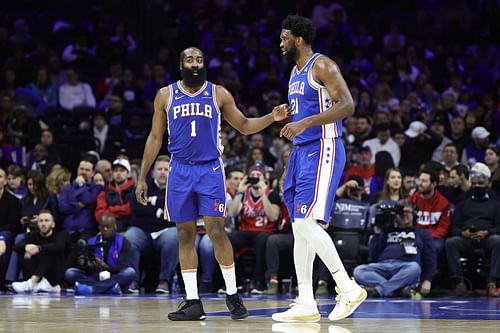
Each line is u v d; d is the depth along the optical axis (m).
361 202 19.19
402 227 18.50
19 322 10.74
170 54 33.28
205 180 11.54
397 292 18.28
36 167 22.52
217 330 9.62
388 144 23.30
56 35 32.28
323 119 10.36
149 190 19.97
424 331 9.59
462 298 17.75
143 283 20.47
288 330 9.65
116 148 24.33
